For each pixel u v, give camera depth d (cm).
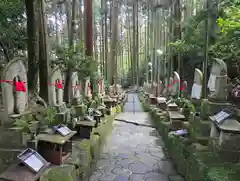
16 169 181
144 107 952
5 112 267
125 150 450
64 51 484
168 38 762
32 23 403
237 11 226
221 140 221
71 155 268
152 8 938
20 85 279
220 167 204
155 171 348
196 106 405
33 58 407
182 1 718
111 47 1173
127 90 1694
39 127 265
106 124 546
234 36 250
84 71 533
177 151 351
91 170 338
